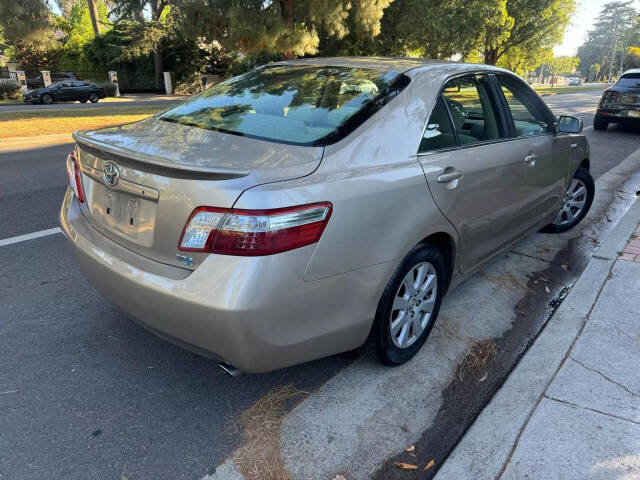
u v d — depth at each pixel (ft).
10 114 49.29
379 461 7.46
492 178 10.48
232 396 8.68
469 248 10.42
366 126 8.34
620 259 13.80
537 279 13.74
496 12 88.17
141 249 7.52
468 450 7.50
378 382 9.19
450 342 10.55
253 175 6.74
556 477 6.98
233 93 10.28
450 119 9.78
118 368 9.25
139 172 7.35
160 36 118.21
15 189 21.08
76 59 124.98
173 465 7.20
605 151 34.04
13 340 9.90
